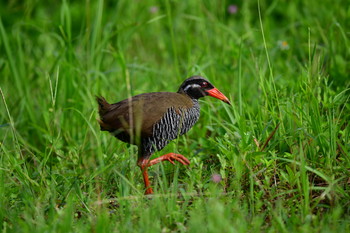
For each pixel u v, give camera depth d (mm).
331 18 15977
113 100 14195
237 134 11023
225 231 8062
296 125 10906
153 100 11109
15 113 14750
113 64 16531
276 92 11312
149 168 11758
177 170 10070
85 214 9680
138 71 16219
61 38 15586
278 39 17328
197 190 10391
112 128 11016
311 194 9680
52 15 20250
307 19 17859
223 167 10328
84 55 15586
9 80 16062
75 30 19312
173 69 16391
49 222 8992
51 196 9891
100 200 9992
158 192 10258
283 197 9797
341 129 11812
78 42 16688
